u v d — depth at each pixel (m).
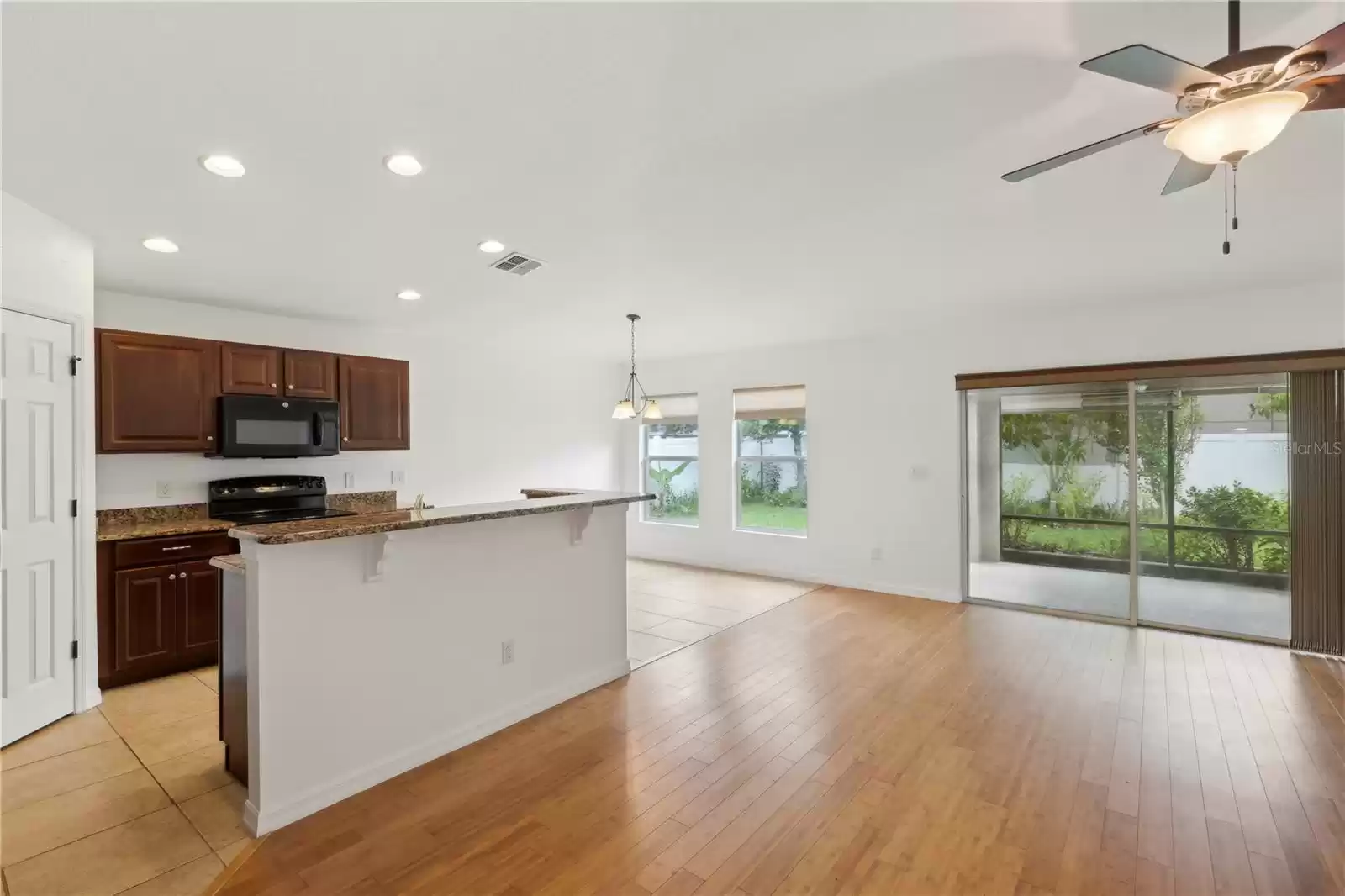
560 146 2.19
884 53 1.69
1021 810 2.33
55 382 2.96
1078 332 4.77
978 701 3.30
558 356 6.88
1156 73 1.37
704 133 2.11
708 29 1.58
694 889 1.94
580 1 1.46
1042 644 4.23
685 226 2.97
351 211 2.73
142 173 2.35
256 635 2.22
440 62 1.70
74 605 3.12
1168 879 1.95
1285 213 2.82
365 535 2.49
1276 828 2.20
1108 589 4.77
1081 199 2.68
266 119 1.98
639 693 3.47
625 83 1.82
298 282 3.84
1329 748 2.76
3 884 1.95
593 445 7.34
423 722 2.74
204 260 3.39
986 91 1.88
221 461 4.42
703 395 6.93
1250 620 4.25
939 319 5.01
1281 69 1.34
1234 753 2.72
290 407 4.39
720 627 4.64
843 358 5.96
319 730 2.39
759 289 4.13
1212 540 4.38
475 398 6.09
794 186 2.54
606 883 1.96
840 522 5.98
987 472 5.25
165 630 3.67
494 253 3.34
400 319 4.93
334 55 1.66
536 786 2.52
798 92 1.88
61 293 2.93
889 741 2.86
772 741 2.88
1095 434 4.79
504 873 2.01
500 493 6.29
